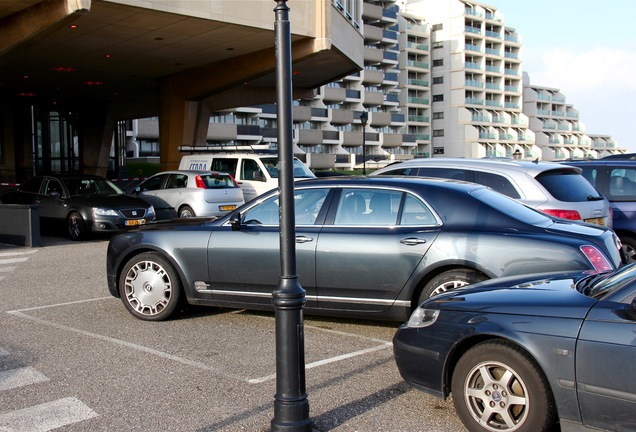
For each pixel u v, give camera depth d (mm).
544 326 3754
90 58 27797
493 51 103812
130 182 39688
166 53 27141
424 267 6000
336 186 6664
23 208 14227
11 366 5688
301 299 4074
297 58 26000
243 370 5516
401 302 6133
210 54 27734
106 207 15125
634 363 3416
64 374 5453
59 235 16641
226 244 6844
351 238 6297
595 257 5617
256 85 40750
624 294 3648
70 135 48188
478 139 97938
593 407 3549
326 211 6578
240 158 19234
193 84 31578
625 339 3469
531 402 3777
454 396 4125
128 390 5051
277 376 4090
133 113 48281
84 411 4629
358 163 84125
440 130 100438
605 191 10141
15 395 4969
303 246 6453
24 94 40531
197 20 21250
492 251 5789
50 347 6266
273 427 4055
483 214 6074
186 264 7031
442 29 99875
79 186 16172
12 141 44969
